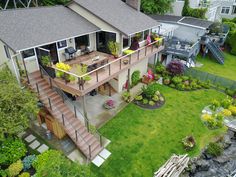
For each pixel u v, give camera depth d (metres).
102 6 19.28
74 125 13.45
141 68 21.70
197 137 14.95
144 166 12.38
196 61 28.56
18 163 11.41
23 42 12.74
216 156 14.01
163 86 21.52
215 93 20.75
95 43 19.16
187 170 12.70
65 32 15.36
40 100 13.34
